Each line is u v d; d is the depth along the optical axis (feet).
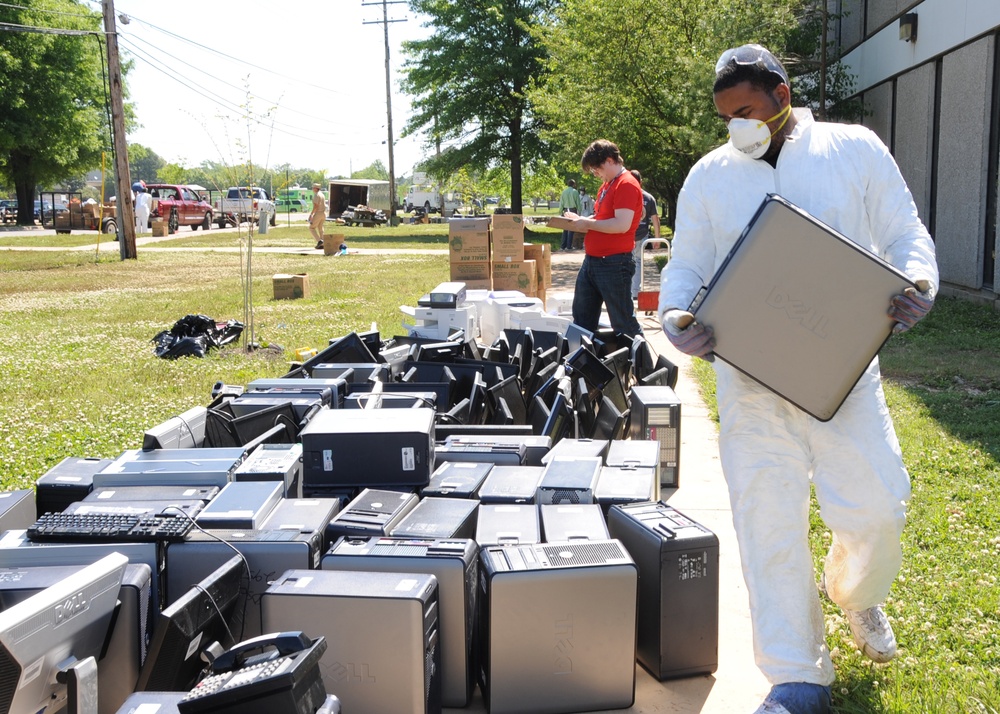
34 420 23.59
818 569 12.73
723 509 15.80
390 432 11.98
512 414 17.67
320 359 20.53
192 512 10.61
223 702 7.02
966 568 12.91
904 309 7.93
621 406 19.26
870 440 8.61
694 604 10.12
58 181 165.58
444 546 9.71
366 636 8.67
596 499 11.58
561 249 86.22
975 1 39.24
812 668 8.56
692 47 59.21
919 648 10.66
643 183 75.56
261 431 15.25
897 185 8.82
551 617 9.28
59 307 49.34
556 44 73.00
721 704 9.77
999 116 38.58
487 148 124.77
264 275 66.95
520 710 9.37
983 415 21.27
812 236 8.08
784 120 8.66
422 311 25.14
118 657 8.78
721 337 8.48
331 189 184.24
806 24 61.31
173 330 34.71
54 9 141.08
